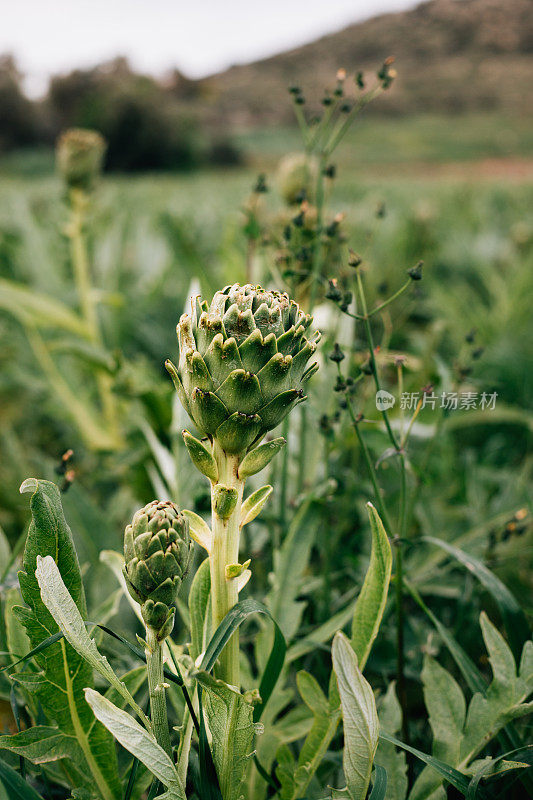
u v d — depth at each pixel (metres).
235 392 0.95
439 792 1.08
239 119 56.06
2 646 1.15
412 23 69.31
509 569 1.55
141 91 37.50
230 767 1.01
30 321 2.43
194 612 1.07
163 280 3.54
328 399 1.54
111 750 1.06
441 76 59.28
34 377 2.86
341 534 1.61
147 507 0.97
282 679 1.16
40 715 1.11
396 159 34.72
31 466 2.20
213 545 1.00
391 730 1.11
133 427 2.15
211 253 4.99
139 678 1.08
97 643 1.08
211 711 1.00
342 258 1.69
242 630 1.31
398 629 1.18
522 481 1.75
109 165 37.41
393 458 1.49
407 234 4.48
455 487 2.07
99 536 1.33
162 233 4.68
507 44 65.12
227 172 37.00
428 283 4.16
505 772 1.10
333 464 1.55
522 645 1.15
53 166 26.33
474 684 1.12
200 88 58.91
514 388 2.80
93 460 2.56
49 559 0.99
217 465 0.98
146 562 0.96
